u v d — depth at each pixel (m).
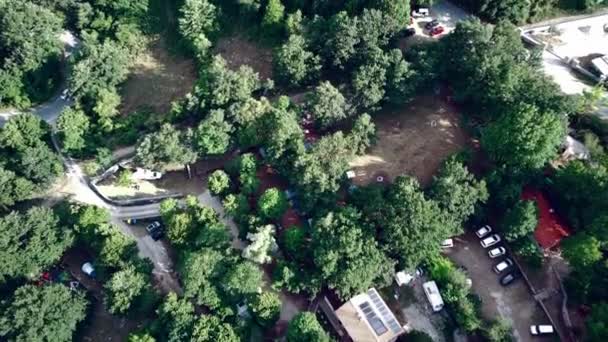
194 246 169.88
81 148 197.50
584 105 181.62
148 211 185.62
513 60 180.12
